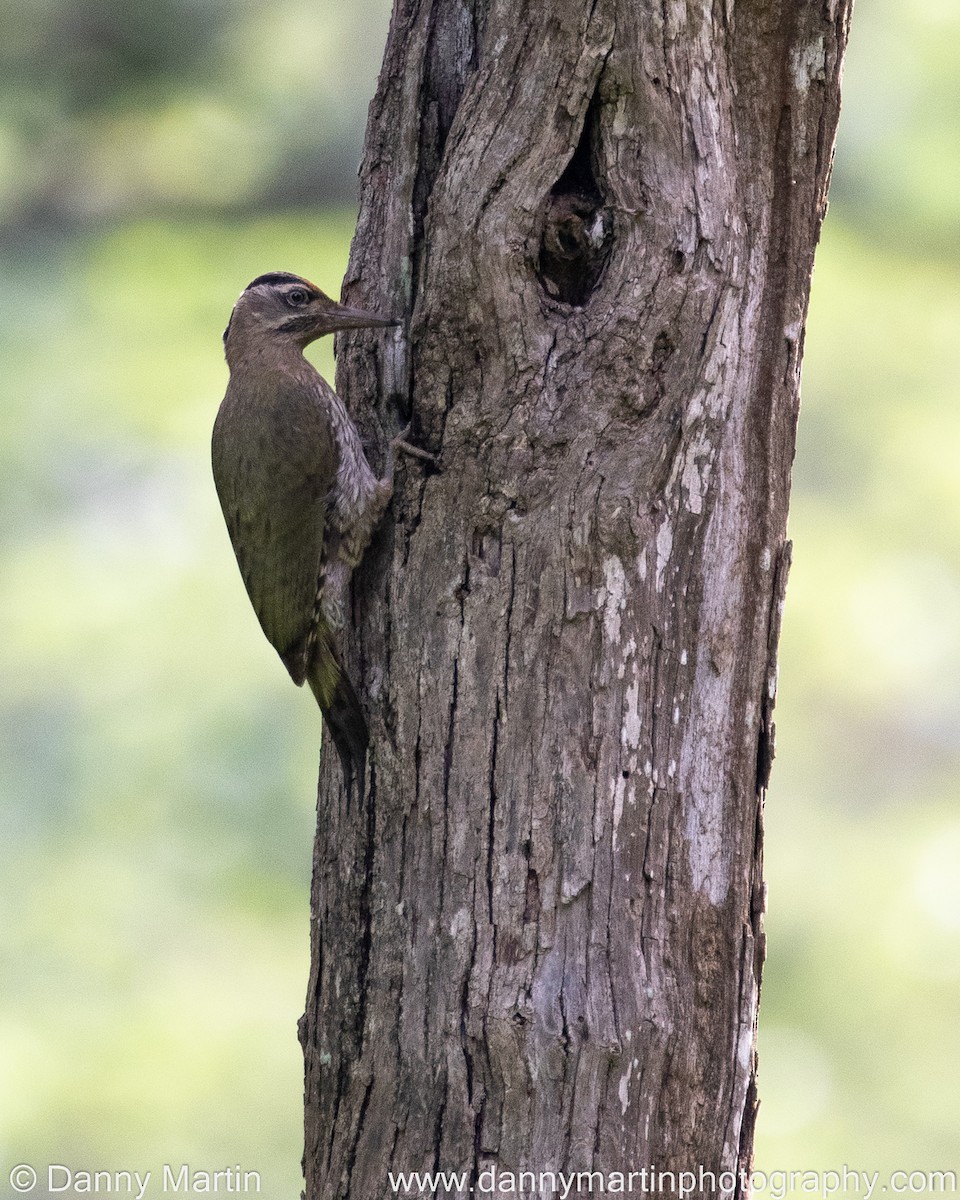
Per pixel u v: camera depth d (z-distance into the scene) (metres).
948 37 20.75
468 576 8.70
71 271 20.11
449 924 8.67
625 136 8.38
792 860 19.77
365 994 9.00
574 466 8.46
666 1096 8.53
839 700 20.16
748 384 8.62
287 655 10.42
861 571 19.91
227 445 10.68
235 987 18.11
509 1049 8.45
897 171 21.27
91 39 19.44
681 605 8.58
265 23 19.91
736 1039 8.73
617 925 8.49
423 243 9.06
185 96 19.86
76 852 18.22
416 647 8.88
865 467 20.17
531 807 8.55
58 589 18.75
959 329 20.53
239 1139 17.22
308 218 20.56
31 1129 17.11
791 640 19.73
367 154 9.41
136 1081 17.44
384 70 9.27
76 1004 17.83
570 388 8.47
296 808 18.16
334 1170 9.01
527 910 8.53
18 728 18.33
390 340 9.20
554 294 8.57
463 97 8.65
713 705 8.67
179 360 19.53
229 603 18.83
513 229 8.42
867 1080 18.30
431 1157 8.61
